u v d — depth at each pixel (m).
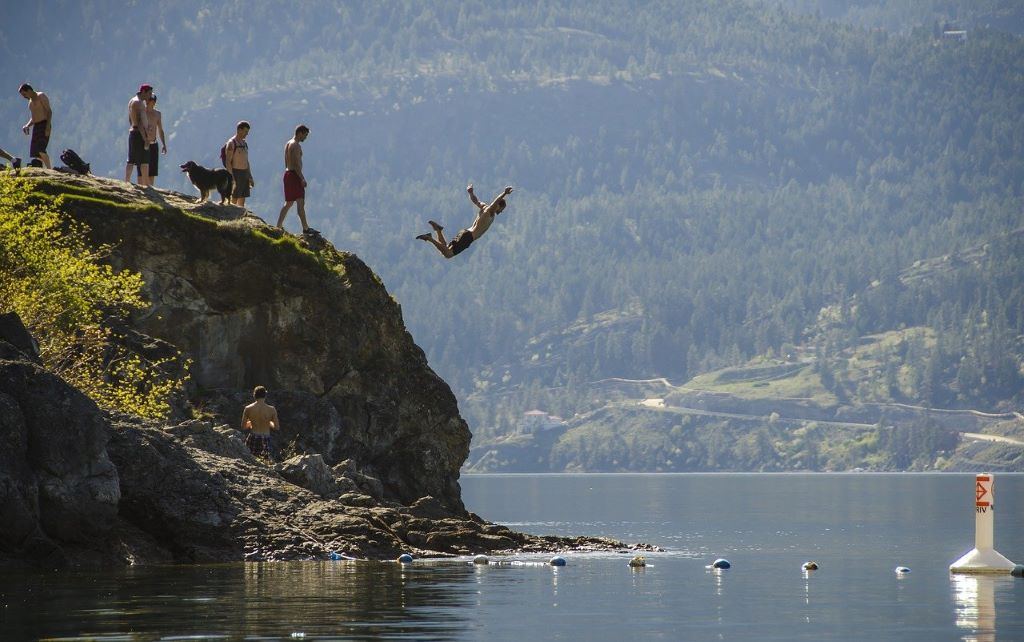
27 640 32.25
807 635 34.72
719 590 46.59
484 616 37.62
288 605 39.28
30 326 65.12
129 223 74.62
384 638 33.09
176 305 75.31
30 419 50.84
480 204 53.00
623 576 51.72
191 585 44.78
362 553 57.53
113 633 33.47
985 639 34.00
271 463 65.25
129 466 56.12
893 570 57.28
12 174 75.19
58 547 50.84
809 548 75.69
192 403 73.12
